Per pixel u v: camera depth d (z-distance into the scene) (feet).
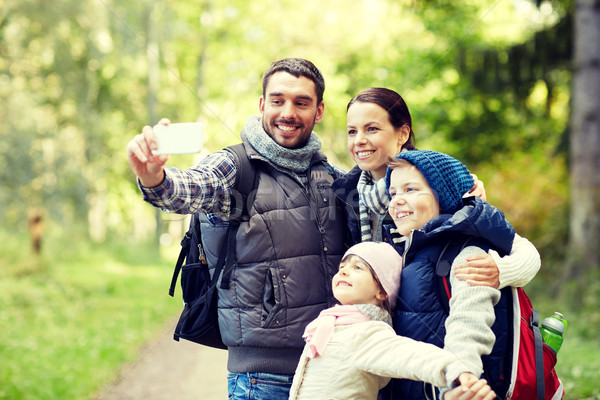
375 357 6.37
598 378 15.08
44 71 48.88
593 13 28.71
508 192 38.17
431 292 6.48
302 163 7.49
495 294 6.26
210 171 7.06
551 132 39.11
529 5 34.22
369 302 6.87
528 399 6.43
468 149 42.19
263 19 53.06
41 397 17.40
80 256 47.83
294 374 7.18
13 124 47.01
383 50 49.16
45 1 45.19
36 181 49.14
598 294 25.27
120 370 18.10
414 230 6.55
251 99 47.85
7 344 23.93
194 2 59.06
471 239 6.52
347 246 7.57
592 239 28.19
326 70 44.37
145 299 33.35
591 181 28.66
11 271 37.58
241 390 7.31
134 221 66.54
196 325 7.64
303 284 7.14
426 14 43.50
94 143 55.36
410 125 7.87
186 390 14.35
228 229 7.34
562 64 31.35
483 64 32.42
